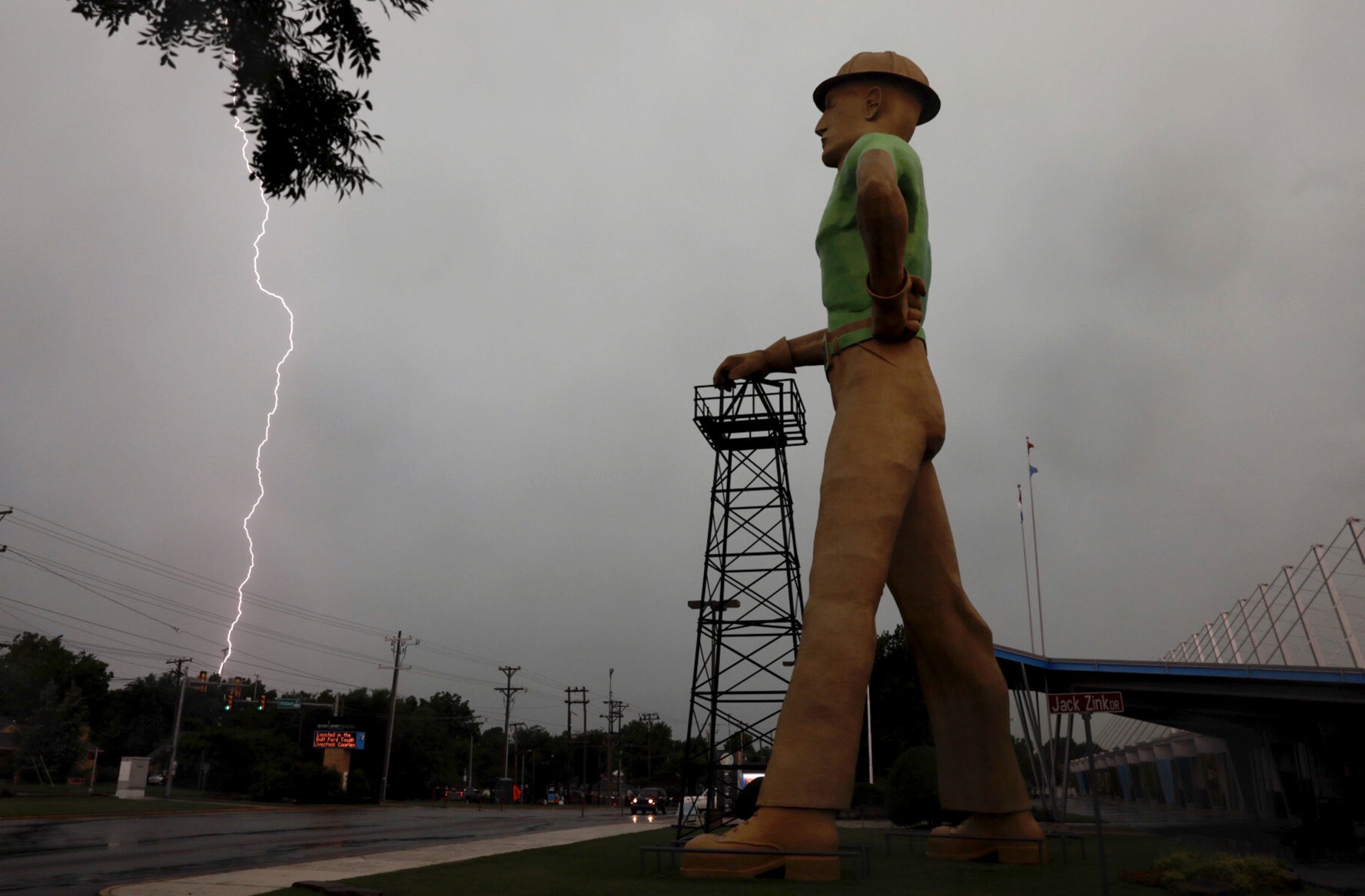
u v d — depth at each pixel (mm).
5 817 37250
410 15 11039
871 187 18750
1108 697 13820
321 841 28578
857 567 18953
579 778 151250
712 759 24891
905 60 23844
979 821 22062
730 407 26188
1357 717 47531
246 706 122938
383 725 91875
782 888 15836
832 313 22094
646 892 14969
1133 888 16594
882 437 19969
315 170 11383
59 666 99250
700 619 26156
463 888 15281
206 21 10141
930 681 22812
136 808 47031
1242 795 66438
